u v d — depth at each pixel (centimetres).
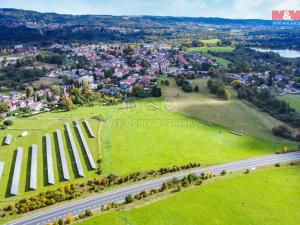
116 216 15438
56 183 18750
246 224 15388
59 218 15388
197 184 18738
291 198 17675
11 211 15900
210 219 15600
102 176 19650
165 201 16875
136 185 18688
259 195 17812
